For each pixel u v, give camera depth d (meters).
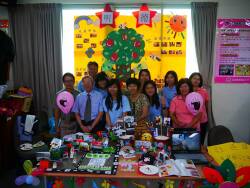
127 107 2.74
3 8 3.88
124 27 3.89
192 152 2.11
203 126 3.29
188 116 2.74
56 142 2.13
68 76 3.13
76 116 2.93
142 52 3.92
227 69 3.93
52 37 3.88
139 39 3.90
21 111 3.65
